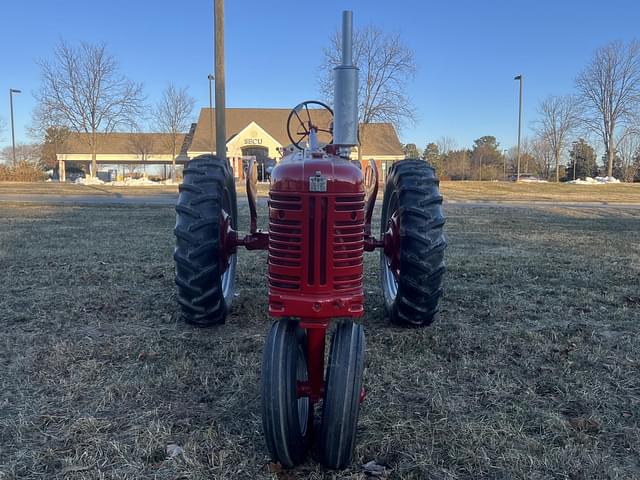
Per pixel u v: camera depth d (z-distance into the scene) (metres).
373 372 3.40
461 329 4.19
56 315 4.45
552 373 3.43
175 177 43.75
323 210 2.41
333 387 2.36
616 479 2.34
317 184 2.38
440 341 3.93
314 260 2.42
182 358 3.57
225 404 2.99
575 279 5.92
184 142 47.94
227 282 4.67
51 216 12.59
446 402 3.02
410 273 3.72
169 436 2.65
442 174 59.81
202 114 46.22
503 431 2.72
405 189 3.76
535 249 8.05
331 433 2.34
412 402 3.04
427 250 3.66
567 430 2.74
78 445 2.56
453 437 2.66
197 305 3.87
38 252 7.29
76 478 2.33
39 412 2.87
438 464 2.46
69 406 2.95
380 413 2.89
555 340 4.00
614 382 3.30
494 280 5.84
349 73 2.90
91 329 4.14
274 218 2.50
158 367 3.46
